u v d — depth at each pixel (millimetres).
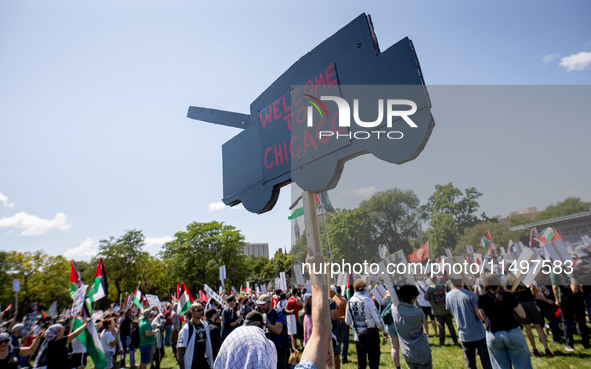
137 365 8297
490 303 2881
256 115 1631
